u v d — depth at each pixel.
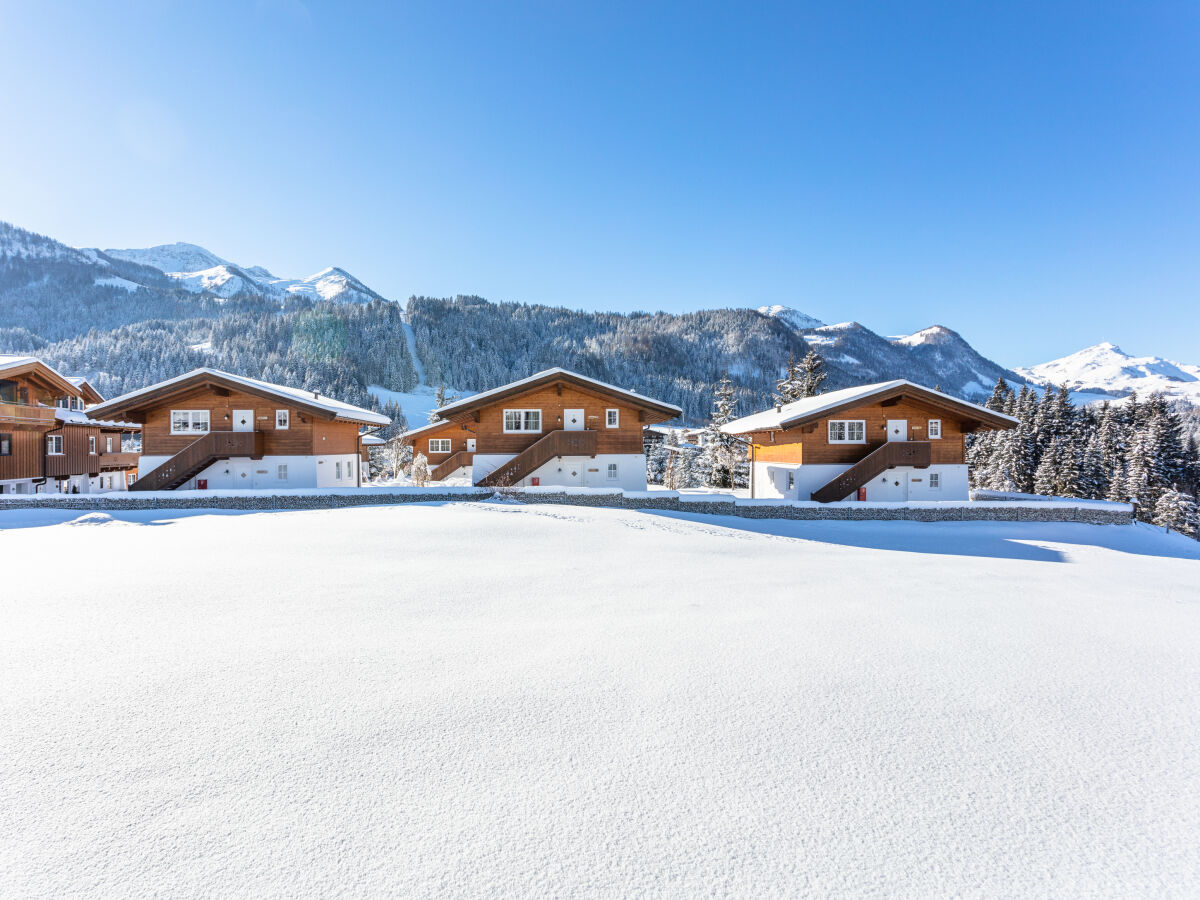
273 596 7.17
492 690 4.40
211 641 5.45
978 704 4.36
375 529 12.76
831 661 5.22
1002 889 2.49
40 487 28.08
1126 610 7.66
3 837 2.68
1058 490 49.69
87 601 6.81
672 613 6.76
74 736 3.59
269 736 3.62
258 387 24.38
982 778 3.32
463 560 9.77
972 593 8.41
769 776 3.29
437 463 37.84
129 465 37.28
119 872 2.48
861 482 24.62
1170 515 43.00
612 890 2.43
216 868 2.50
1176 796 3.19
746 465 41.12
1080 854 2.71
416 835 2.73
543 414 25.55
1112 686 4.80
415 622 6.18
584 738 3.68
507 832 2.76
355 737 3.62
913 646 5.71
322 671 4.73
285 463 25.36
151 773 3.19
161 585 7.65
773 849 2.70
